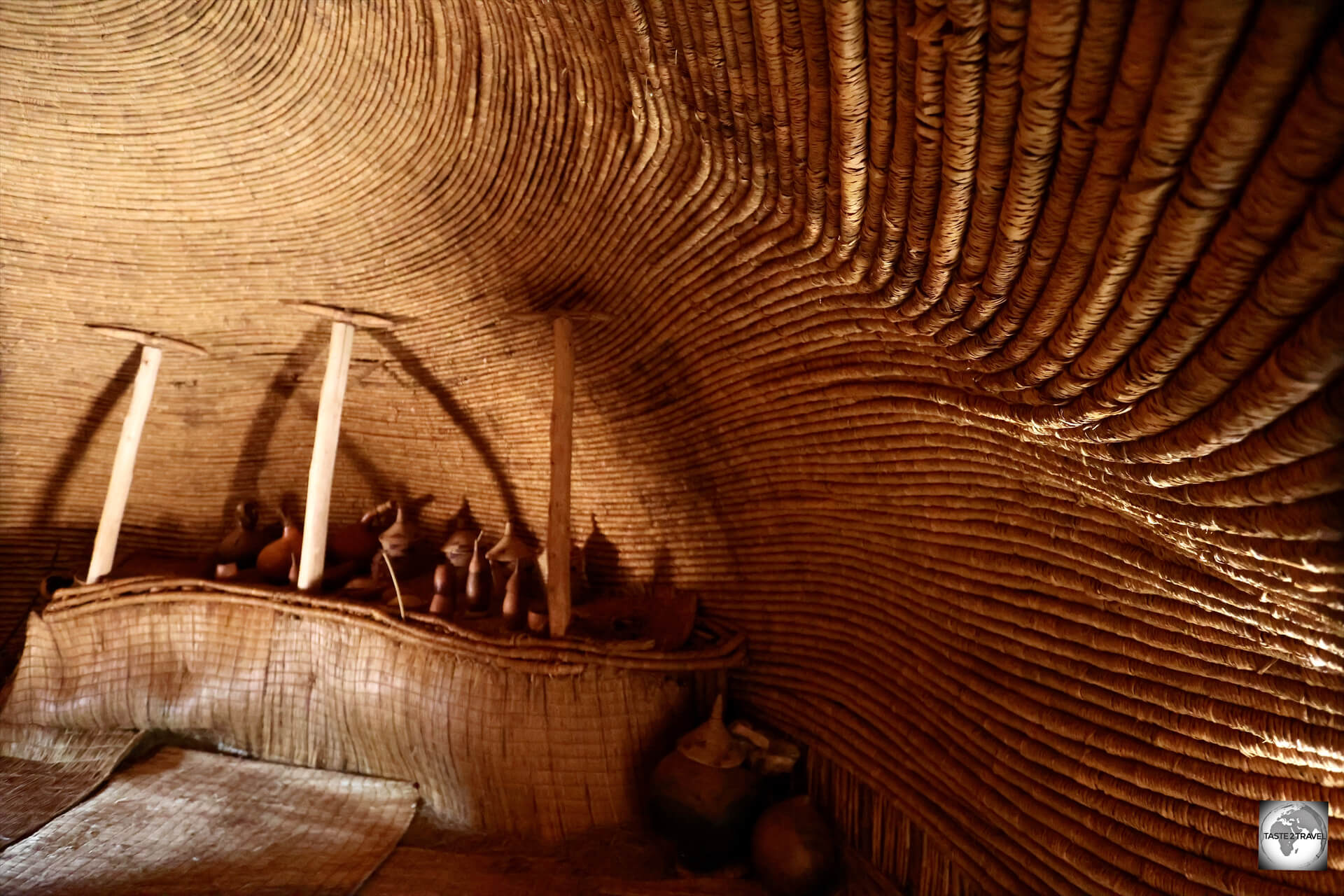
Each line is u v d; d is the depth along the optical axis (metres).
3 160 4.08
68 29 3.50
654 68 2.31
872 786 3.16
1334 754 1.59
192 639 4.45
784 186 2.28
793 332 2.90
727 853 3.35
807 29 1.70
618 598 4.70
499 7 2.64
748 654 4.09
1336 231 0.98
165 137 3.88
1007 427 2.13
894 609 3.23
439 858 3.55
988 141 1.48
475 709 3.78
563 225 3.43
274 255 4.43
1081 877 2.22
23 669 4.48
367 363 5.20
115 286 4.74
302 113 3.57
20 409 5.22
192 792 3.95
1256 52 0.97
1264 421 1.25
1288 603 1.49
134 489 5.78
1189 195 1.17
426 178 3.60
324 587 4.96
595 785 3.69
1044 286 1.63
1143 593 2.02
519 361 4.64
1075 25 1.18
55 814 3.68
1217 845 1.87
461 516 5.71
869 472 3.05
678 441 4.18
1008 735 2.55
